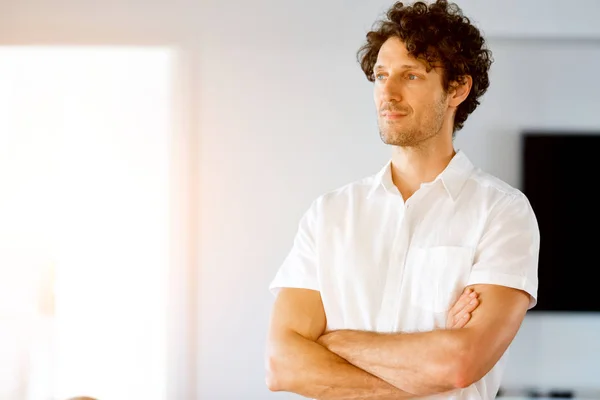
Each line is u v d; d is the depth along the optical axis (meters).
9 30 3.31
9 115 3.66
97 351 3.81
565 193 3.36
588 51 3.38
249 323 3.31
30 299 3.54
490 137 3.38
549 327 3.38
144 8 3.33
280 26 3.33
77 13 3.32
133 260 3.81
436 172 1.69
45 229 3.65
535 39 3.36
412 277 1.63
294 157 3.33
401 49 1.61
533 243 1.60
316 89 3.33
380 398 1.55
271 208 3.32
